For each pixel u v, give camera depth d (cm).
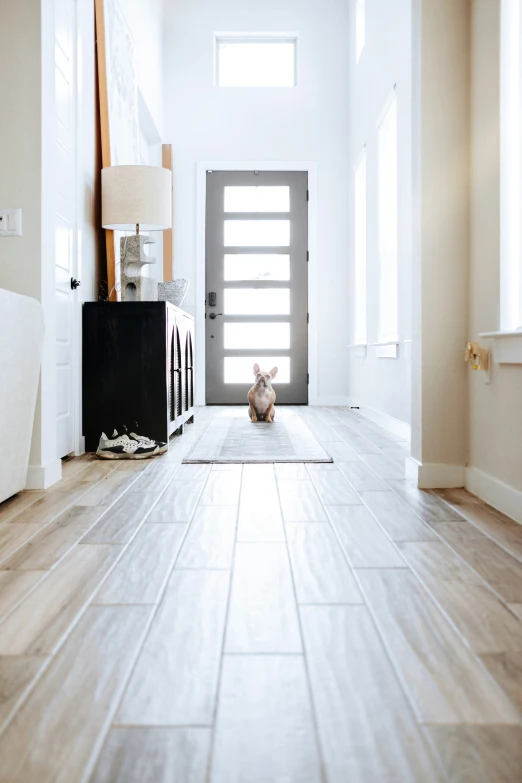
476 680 101
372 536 181
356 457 320
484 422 226
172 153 627
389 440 381
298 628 120
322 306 634
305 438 388
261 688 98
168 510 212
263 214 633
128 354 333
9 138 241
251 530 187
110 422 334
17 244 242
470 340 239
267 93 631
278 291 635
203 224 629
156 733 87
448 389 245
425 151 240
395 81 410
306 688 99
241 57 642
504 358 203
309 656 109
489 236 219
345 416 526
